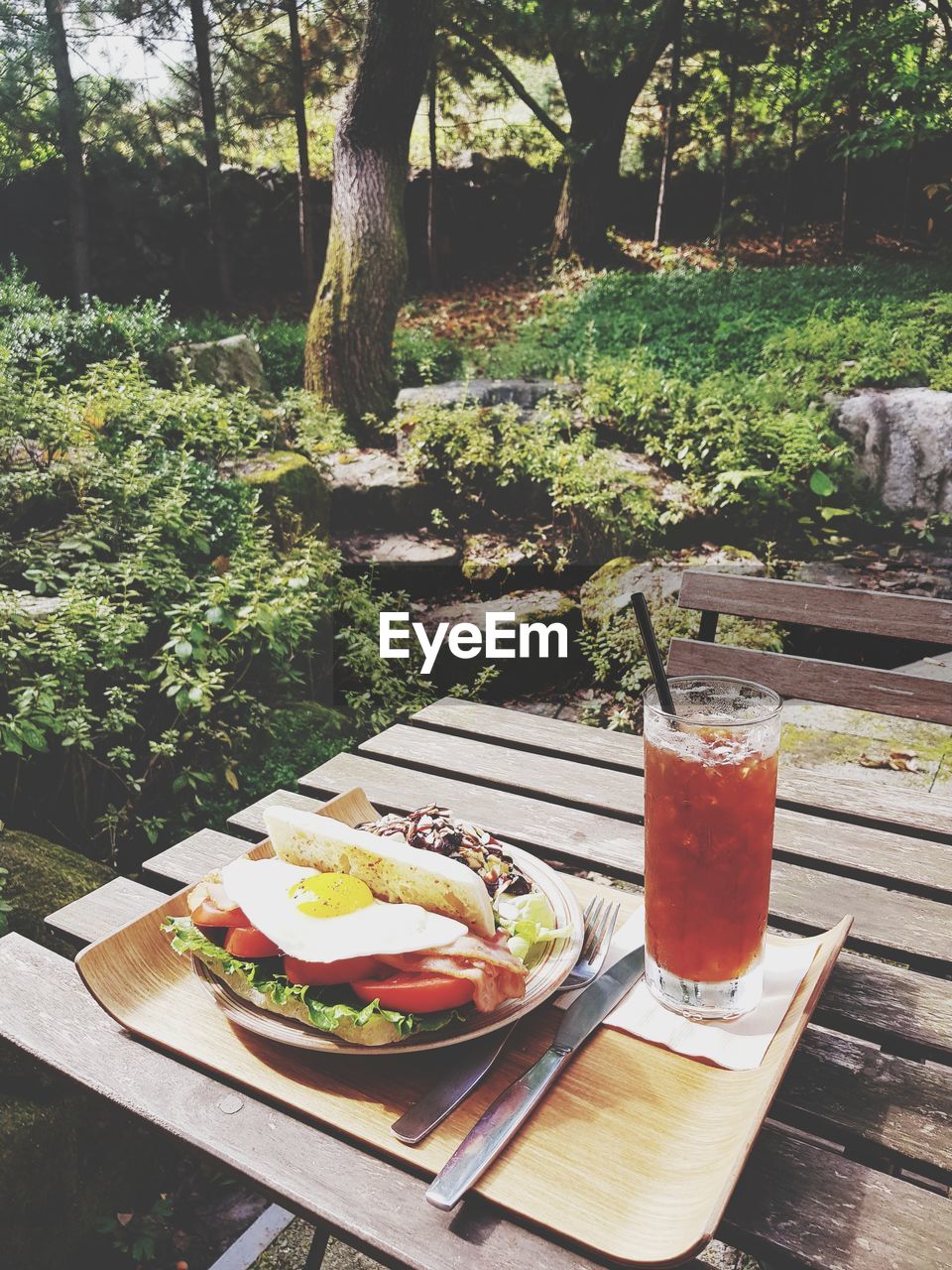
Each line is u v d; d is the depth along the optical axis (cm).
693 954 84
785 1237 69
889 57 947
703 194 1149
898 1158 78
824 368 802
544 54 1021
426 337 977
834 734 360
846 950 106
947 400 725
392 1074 80
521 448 744
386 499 741
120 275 962
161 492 480
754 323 883
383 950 78
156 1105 78
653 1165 71
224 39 953
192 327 830
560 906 97
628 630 576
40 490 430
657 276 1020
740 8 1035
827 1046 91
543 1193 68
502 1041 82
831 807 138
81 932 105
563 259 1095
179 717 405
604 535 705
